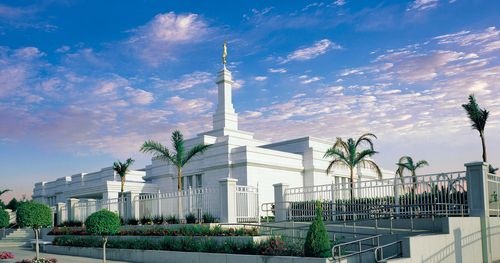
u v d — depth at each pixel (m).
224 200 22.09
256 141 40.03
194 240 19.36
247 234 18.92
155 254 19.95
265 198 33.66
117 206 27.86
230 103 42.94
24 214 18.61
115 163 36.06
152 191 38.12
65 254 25.34
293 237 18.02
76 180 50.03
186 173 36.78
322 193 22.23
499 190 18.22
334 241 16.58
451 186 17.44
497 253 17.08
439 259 14.68
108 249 22.34
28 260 19.75
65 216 32.81
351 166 29.84
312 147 37.69
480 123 32.84
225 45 43.53
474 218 16.39
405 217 18.39
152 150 27.03
